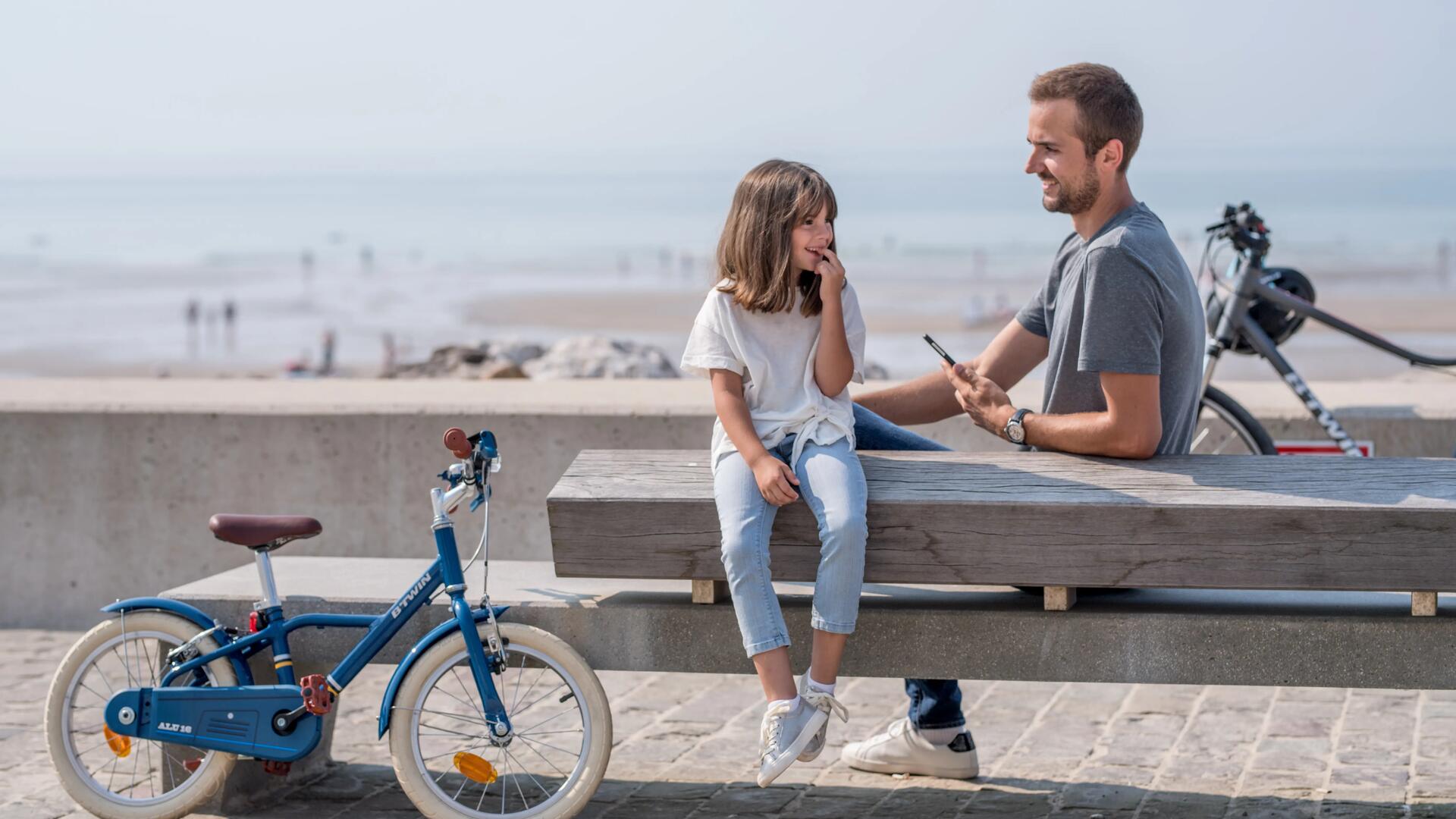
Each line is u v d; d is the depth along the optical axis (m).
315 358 37.50
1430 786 3.72
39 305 54.25
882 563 3.28
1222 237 5.44
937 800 3.73
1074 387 3.46
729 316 3.33
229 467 5.79
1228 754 4.07
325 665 3.75
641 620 3.46
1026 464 3.43
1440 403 5.41
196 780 3.57
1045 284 3.75
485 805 3.62
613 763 4.11
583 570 3.38
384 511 5.73
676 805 3.73
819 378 3.35
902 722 3.97
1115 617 3.26
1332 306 41.81
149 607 3.62
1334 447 5.34
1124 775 3.90
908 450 3.81
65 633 5.80
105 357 38.00
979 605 3.39
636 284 61.59
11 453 5.87
